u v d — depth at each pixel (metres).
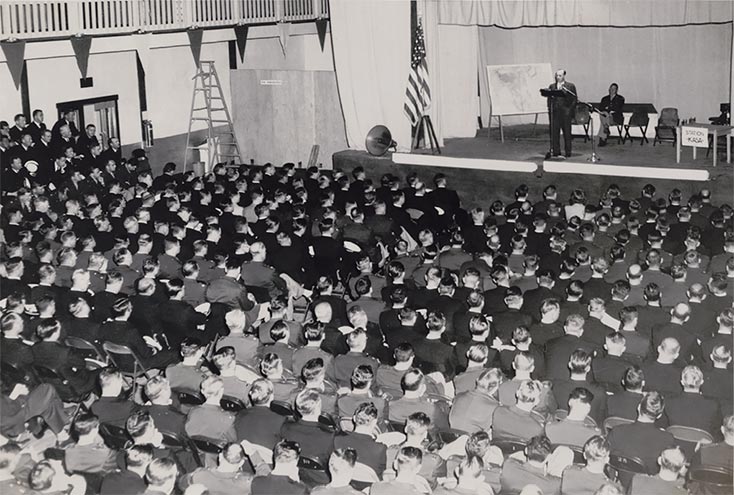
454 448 6.58
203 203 13.05
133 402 6.52
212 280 10.01
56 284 9.85
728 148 16.33
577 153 18.16
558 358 7.52
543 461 5.59
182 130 22.56
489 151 18.98
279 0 20.70
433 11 19.52
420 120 18.81
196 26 18.72
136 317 8.81
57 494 5.45
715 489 5.79
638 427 6.09
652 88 21.17
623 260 10.25
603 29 21.30
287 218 12.95
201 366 8.65
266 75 20.36
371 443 5.91
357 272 11.61
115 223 12.13
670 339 7.16
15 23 15.53
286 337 7.87
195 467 6.31
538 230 11.71
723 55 20.34
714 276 9.06
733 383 7.18
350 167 18.86
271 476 5.38
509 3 18.88
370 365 7.34
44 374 7.72
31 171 15.28
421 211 14.33
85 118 19.77
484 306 9.05
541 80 20.34
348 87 19.47
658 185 15.70
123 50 17.45
